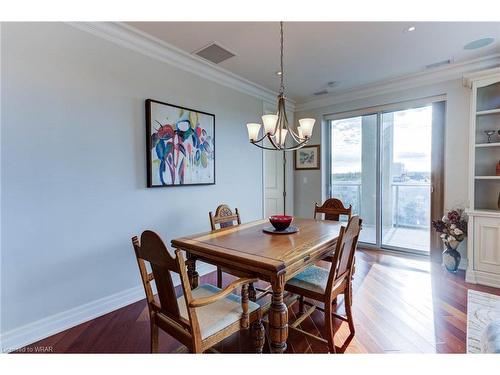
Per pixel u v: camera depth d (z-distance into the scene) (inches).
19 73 71.1
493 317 83.5
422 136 146.6
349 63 123.0
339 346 70.4
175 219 113.5
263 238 75.0
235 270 63.7
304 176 192.1
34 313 74.4
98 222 88.4
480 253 109.9
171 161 109.9
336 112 174.4
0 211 68.8
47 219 76.8
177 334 53.5
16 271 71.3
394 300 96.2
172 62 110.6
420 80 139.2
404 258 144.6
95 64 86.7
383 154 161.0
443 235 124.0
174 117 110.8
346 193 178.5
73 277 82.4
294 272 59.7
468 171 122.8
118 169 93.5
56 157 78.4
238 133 146.8
